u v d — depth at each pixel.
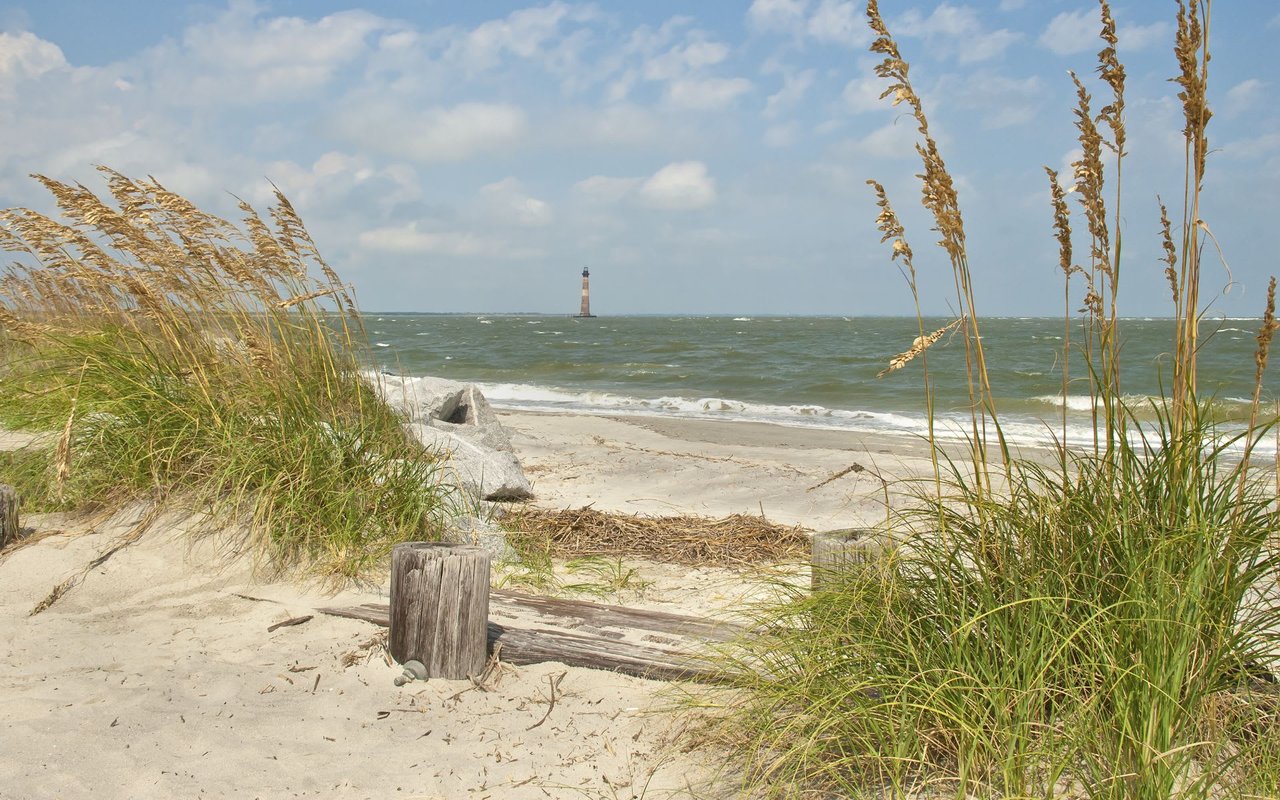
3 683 3.94
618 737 3.59
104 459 6.02
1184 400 3.10
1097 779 2.64
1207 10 2.93
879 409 19.62
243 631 4.61
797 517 7.99
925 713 3.04
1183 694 2.80
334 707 3.84
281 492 5.58
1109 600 3.07
